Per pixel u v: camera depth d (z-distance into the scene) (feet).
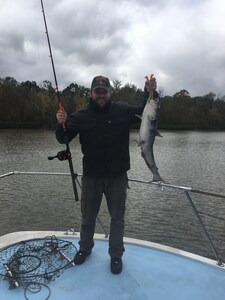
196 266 12.34
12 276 11.18
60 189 56.95
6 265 11.75
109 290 10.86
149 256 12.98
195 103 351.46
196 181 70.18
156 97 12.57
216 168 88.12
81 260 12.34
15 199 50.55
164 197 52.85
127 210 45.60
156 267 12.22
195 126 336.70
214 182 69.36
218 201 51.85
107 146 11.96
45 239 14.16
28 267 11.88
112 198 12.26
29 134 193.06
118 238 12.14
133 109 12.64
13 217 42.45
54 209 45.93
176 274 11.81
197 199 52.60
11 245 13.51
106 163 12.06
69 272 11.81
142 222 41.24
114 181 12.19
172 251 13.17
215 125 349.41
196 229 39.34
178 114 319.27
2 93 247.29
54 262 12.37
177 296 10.66
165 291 10.88
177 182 68.74
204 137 240.53
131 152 113.80
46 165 81.92
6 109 244.63
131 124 12.82
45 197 51.88
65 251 13.15
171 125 319.06
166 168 86.43
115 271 11.75
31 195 53.01
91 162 12.17
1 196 52.19
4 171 73.00
